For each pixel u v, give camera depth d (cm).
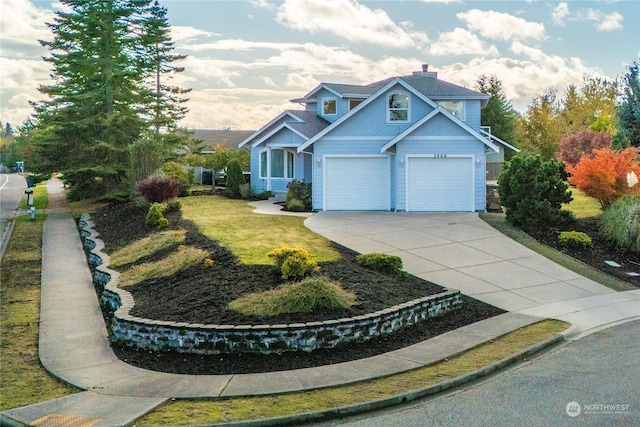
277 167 3077
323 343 1026
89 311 1330
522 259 1666
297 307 1096
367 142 2450
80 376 930
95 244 2036
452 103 2994
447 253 1692
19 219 2858
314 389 845
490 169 4244
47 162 3200
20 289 1541
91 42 3297
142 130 3416
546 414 716
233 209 2464
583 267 1630
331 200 2459
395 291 1255
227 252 1495
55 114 3212
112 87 3288
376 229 1972
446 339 1069
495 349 994
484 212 2359
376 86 3241
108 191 3222
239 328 1013
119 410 781
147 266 1535
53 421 749
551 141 5341
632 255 1759
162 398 826
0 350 1068
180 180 3058
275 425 737
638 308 1265
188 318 1089
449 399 798
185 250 1566
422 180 2383
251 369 948
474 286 1422
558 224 2023
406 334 1108
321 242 1714
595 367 887
